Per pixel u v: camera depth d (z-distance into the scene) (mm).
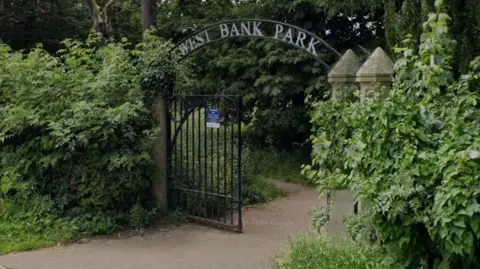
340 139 4801
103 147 6504
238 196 6605
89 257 5473
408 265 3646
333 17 11273
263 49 11570
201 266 5195
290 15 11914
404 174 3426
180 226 6855
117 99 6926
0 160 7105
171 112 7223
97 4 12164
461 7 5715
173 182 7293
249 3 13344
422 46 3980
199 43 7031
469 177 3092
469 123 3625
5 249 5555
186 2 13297
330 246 4277
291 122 11898
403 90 4090
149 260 5402
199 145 7074
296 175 11070
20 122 6742
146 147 6656
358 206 4914
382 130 3783
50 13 16297
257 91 11961
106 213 6574
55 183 6668
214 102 7055
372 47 11195
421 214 3367
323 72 11164
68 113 6676
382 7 7781
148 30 7316
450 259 3352
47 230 6184
